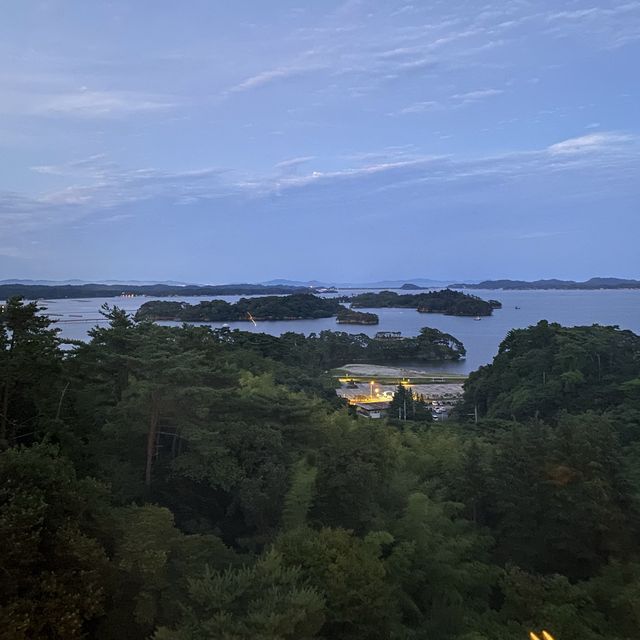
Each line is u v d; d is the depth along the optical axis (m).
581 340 65.94
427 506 19.19
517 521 21.39
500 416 64.12
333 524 18.81
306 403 24.75
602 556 20.88
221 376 23.00
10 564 10.88
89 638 12.81
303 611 11.30
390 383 99.62
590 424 25.27
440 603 17.16
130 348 22.56
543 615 15.52
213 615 11.55
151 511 13.91
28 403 17.94
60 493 12.30
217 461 18.33
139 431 18.84
